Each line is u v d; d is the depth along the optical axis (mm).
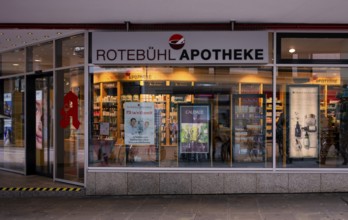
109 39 8711
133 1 6977
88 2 7035
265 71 8836
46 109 10406
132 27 8719
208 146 8961
